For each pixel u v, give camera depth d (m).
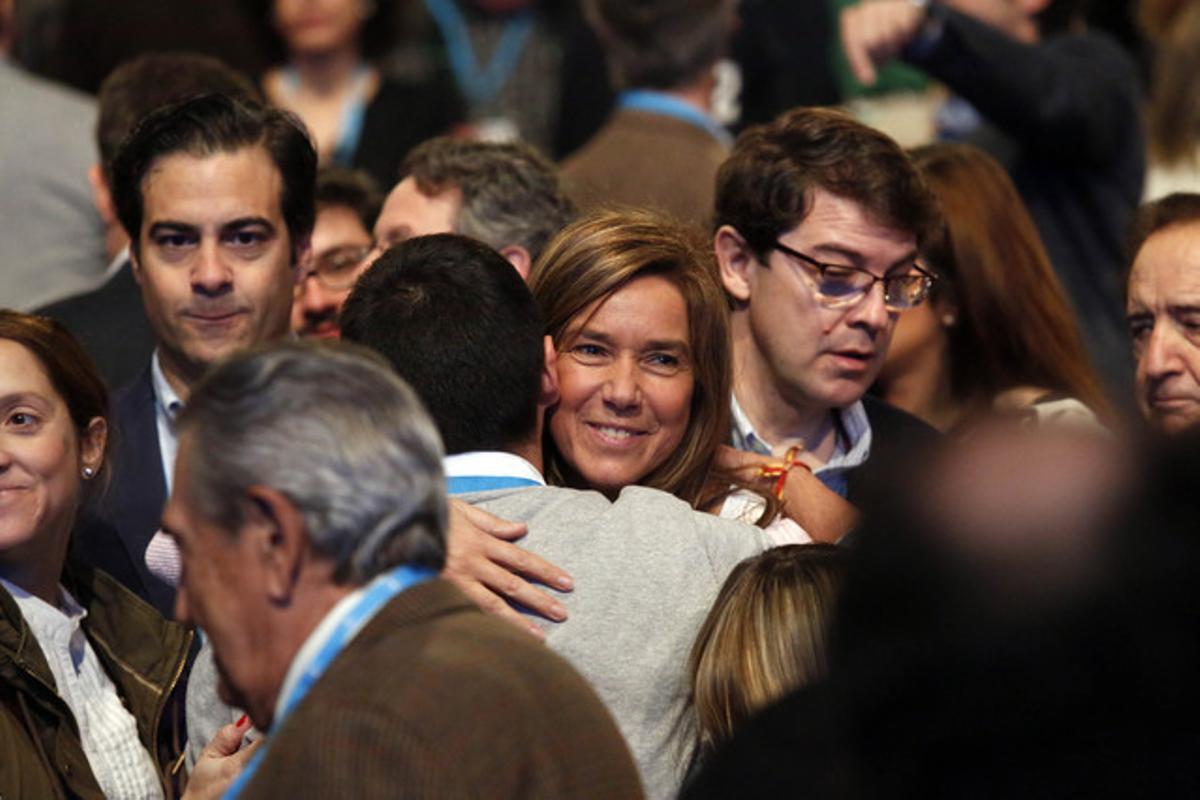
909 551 5.08
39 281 15.33
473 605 7.07
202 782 8.55
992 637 4.93
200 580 6.86
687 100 15.23
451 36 22.25
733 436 10.83
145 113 12.00
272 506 6.67
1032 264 12.87
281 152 11.06
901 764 5.13
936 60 14.60
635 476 9.72
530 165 12.17
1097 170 15.59
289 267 11.20
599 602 8.51
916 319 12.56
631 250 9.63
